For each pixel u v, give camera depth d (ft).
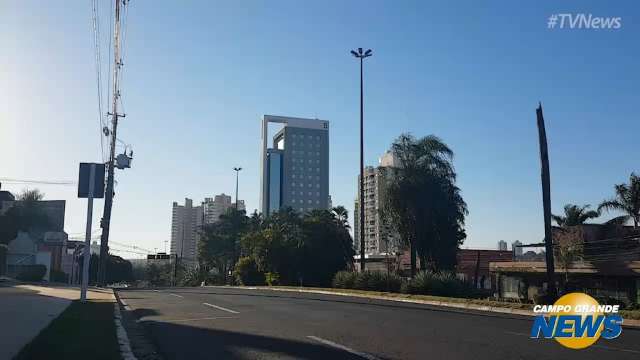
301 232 173.88
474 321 53.83
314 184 478.59
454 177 135.33
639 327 50.44
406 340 40.55
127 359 31.94
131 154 131.95
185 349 37.22
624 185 151.74
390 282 106.32
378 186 138.21
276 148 490.08
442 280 94.32
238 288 148.25
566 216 172.96
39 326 44.50
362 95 123.54
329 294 106.11
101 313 59.36
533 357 33.78
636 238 127.65
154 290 136.56
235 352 35.81
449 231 134.41
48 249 223.92
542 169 81.46
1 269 187.01
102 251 134.82
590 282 114.21
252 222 291.79
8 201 207.10
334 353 35.12
